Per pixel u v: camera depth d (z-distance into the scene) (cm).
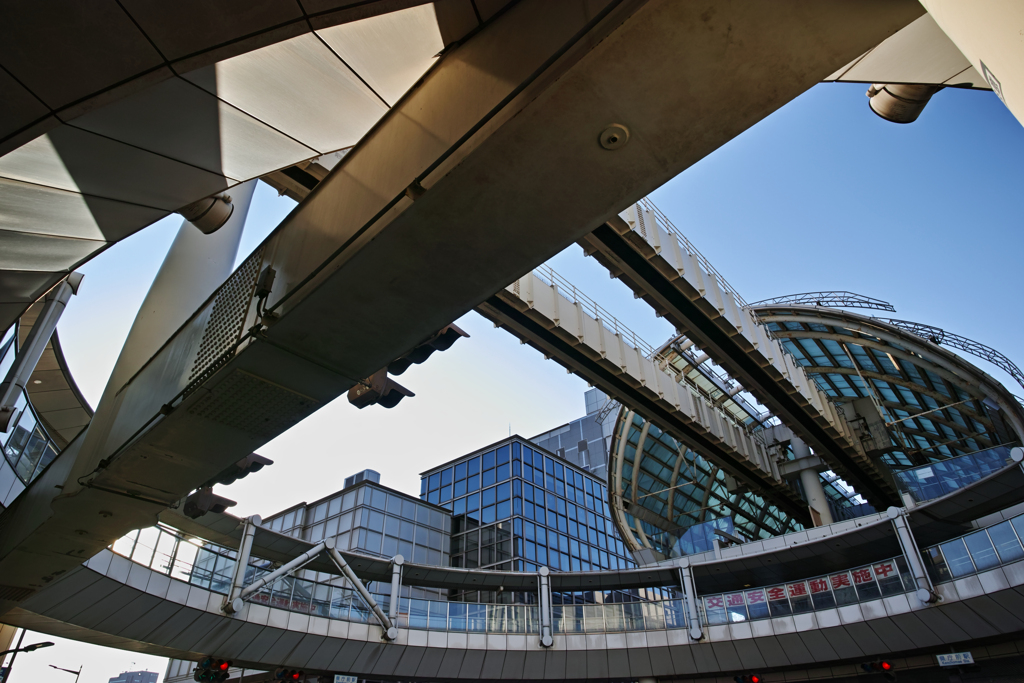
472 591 3431
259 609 2033
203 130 591
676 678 2636
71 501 948
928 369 2706
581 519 4403
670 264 1783
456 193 452
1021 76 119
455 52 502
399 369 787
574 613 2666
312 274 566
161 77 438
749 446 3067
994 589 1902
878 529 2366
